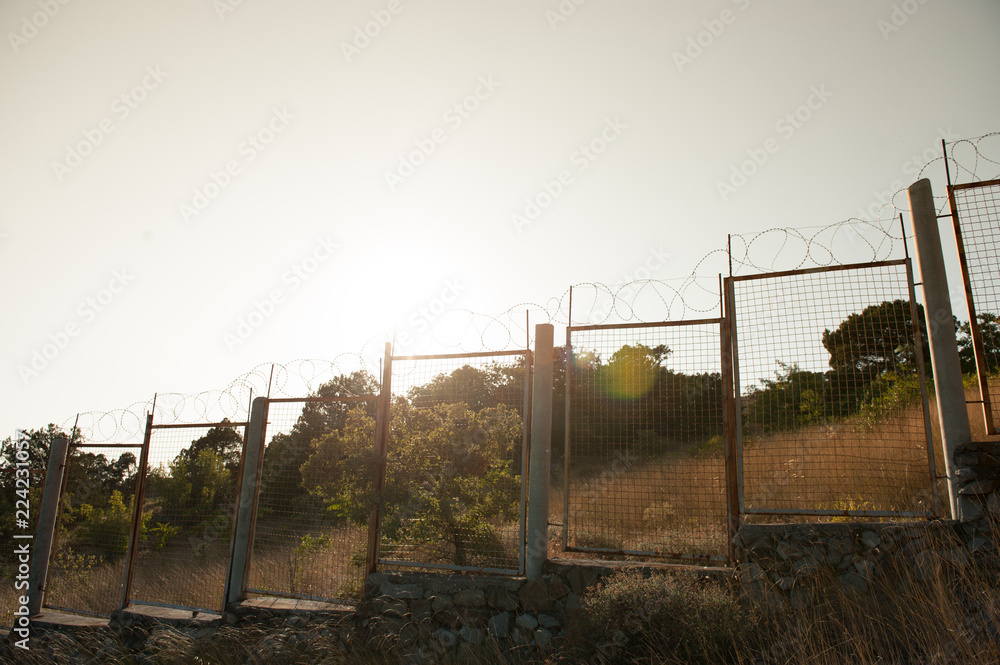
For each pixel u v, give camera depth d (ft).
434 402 23.56
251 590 23.57
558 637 17.56
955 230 18.34
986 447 16.31
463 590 19.62
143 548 26.94
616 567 18.29
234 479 26.30
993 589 14.37
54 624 26.27
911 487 19.19
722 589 16.55
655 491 20.77
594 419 20.70
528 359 21.59
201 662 20.99
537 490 19.98
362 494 22.11
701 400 19.72
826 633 14.85
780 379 19.08
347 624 20.58
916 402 19.11
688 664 14.30
